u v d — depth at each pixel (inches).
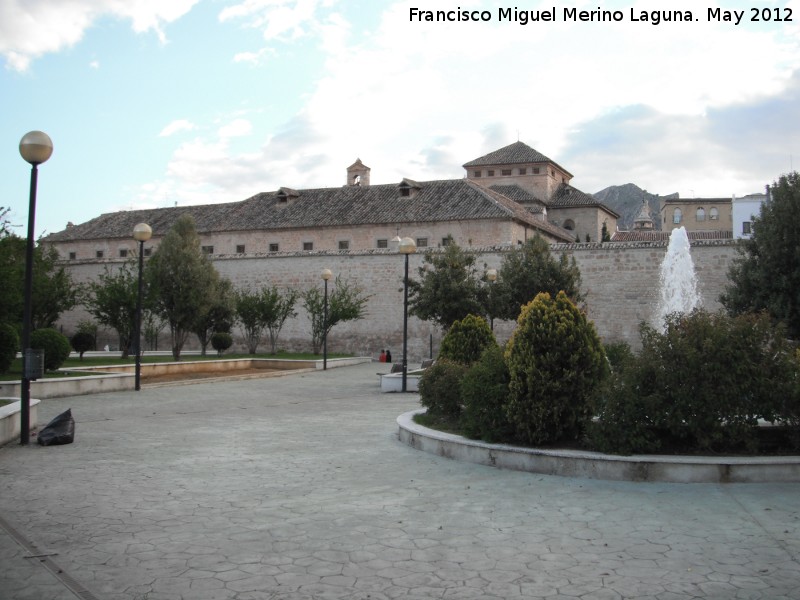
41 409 539.2
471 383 342.0
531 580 176.2
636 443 298.0
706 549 199.0
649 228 3700.8
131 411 548.1
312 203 2016.5
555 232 1956.2
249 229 1969.7
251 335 1418.6
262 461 337.7
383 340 1433.3
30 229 379.9
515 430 329.1
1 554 195.6
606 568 184.7
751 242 867.4
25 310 378.9
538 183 2536.9
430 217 1749.5
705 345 299.1
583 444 320.5
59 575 179.6
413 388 736.3
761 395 296.4
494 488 278.1
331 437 417.4
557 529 220.8
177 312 1138.0
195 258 1161.4
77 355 1213.7
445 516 237.1
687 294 1152.2
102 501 256.4
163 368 931.3
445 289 922.1
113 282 1119.0
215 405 602.9
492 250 1286.9
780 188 842.2
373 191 1987.0
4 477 296.8
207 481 292.0
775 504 244.1
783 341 309.0
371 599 164.4
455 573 181.6
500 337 1306.6
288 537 212.8
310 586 172.4
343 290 1405.0
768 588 169.5
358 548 202.2
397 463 331.9
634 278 1200.2
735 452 300.7
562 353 324.8
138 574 180.4
